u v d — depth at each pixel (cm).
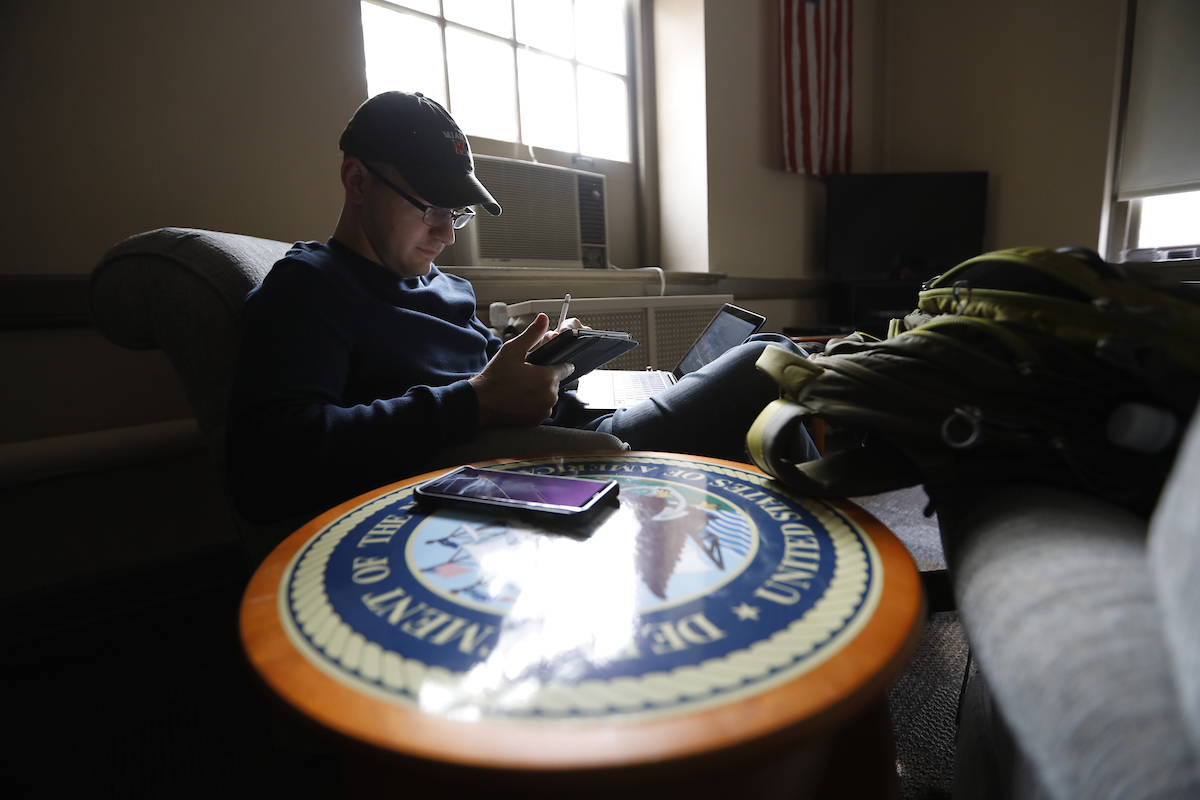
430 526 48
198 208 123
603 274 214
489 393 76
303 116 135
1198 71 266
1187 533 21
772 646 31
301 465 63
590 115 237
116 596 116
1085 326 41
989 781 48
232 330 78
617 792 25
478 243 191
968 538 38
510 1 205
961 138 309
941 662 97
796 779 30
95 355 114
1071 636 25
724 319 122
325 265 83
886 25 319
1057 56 285
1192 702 19
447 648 31
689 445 88
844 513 48
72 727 88
